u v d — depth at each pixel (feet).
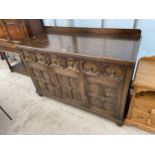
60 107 6.02
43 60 4.81
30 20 5.53
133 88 3.80
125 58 3.32
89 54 3.69
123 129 4.83
